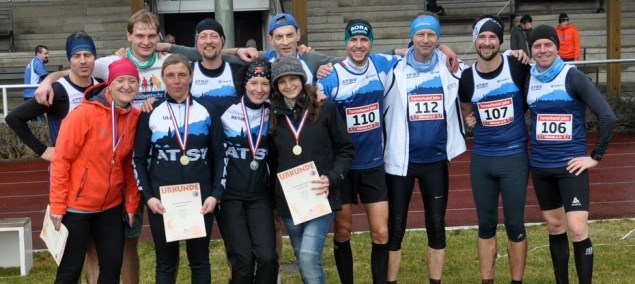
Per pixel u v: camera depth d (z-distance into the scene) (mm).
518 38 16031
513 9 21312
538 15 21547
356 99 5117
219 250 7238
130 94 4645
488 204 5375
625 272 6141
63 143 4586
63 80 4906
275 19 5266
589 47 20344
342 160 4852
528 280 6016
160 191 4625
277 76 4703
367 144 5180
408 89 5238
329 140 4863
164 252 4727
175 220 4605
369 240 7410
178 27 21688
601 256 6613
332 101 5082
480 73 5250
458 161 12602
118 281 4852
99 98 4703
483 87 5238
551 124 5098
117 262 4793
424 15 5199
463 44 20250
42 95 4754
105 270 4785
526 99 5219
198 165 4672
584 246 5078
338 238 5406
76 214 4668
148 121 4672
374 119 5164
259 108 4852
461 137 5414
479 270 6367
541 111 5133
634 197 9578
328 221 4836
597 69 16078
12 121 4793
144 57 5164
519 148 5254
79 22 20750
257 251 4719
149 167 4773
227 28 7754
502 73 5199
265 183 4859
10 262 6902
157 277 4766
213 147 4734
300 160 4766
